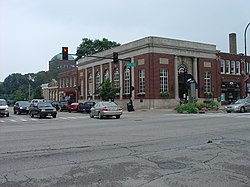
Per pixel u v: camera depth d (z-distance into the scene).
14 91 131.75
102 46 71.06
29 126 18.45
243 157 7.81
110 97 42.75
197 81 44.62
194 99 38.06
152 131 13.85
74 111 42.03
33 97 95.94
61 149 9.33
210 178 5.91
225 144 9.86
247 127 15.02
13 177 6.14
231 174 6.18
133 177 6.04
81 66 60.41
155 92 39.78
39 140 11.45
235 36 56.53
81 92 60.41
